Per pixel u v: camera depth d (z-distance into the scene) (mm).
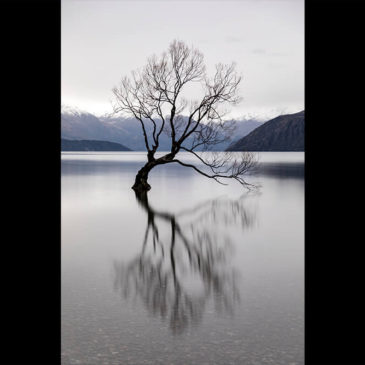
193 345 7715
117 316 9133
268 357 7223
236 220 23578
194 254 15328
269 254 15266
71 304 9891
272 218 24234
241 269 13188
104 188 42031
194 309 9562
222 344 7750
